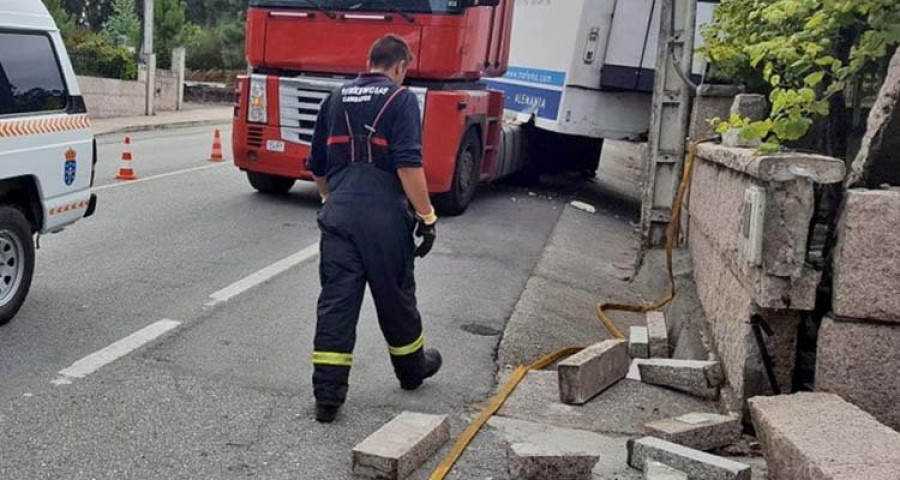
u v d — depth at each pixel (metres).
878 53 4.88
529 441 4.82
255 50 11.64
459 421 5.11
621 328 7.73
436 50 11.01
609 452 4.67
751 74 7.51
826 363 4.36
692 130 8.44
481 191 15.09
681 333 6.77
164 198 12.09
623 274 9.95
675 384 5.63
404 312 5.22
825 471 3.43
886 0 4.85
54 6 28.27
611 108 13.16
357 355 6.17
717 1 11.18
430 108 11.20
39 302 6.88
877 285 4.23
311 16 11.30
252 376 5.58
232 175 14.90
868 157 4.46
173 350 5.95
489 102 12.89
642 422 5.19
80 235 9.40
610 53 12.91
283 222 10.85
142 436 4.62
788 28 6.24
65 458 4.33
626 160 24.48
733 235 5.37
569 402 5.40
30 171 6.36
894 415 4.31
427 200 5.09
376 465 4.25
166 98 30.78
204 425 4.81
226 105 36.00
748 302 4.81
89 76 25.88
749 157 4.85
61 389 5.16
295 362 5.89
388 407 5.26
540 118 14.26
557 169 16.30
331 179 5.14
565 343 7.03
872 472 3.42
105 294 7.20
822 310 4.62
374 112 4.99
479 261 9.48
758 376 4.75
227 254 8.91
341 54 11.27
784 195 4.42
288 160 11.61
